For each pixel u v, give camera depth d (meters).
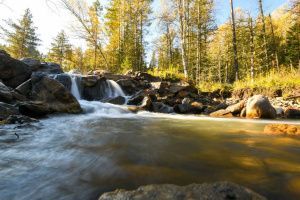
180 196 2.33
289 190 2.87
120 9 30.75
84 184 2.98
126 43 30.80
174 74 20.31
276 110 12.70
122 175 3.27
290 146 5.06
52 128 6.63
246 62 36.97
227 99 17.67
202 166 3.69
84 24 13.47
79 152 4.38
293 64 36.94
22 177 3.17
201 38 29.98
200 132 6.87
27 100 9.48
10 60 11.81
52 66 16.69
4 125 6.34
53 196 2.67
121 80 16.66
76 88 13.99
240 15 31.44
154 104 13.52
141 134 6.34
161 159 4.02
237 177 3.25
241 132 6.90
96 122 8.21
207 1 27.11
